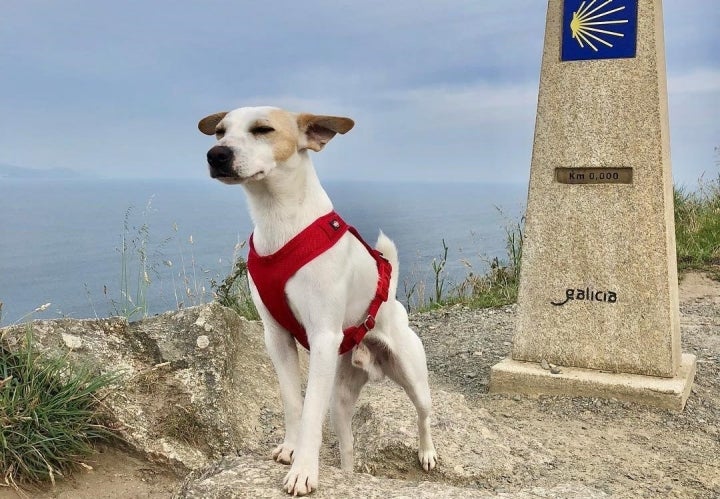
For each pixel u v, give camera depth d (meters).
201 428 1.07
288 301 0.80
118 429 1.01
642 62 1.28
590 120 1.33
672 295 1.33
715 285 2.31
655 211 1.30
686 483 0.99
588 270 1.35
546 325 1.39
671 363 1.30
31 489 0.93
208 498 0.76
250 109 0.83
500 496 0.79
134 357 1.15
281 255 0.78
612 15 1.29
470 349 1.69
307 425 0.76
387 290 0.90
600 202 1.33
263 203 0.81
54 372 1.01
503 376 1.37
